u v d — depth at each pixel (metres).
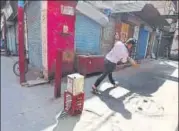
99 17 6.95
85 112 3.49
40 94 4.36
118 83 5.68
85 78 5.97
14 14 9.76
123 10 7.52
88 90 4.77
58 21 5.41
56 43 5.48
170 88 5.61
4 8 12.66
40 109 3.56
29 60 7.67
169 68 9.84
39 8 5.73
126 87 5.35
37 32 6.25
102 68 6.57
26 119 3.16
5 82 5.22
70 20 5.76
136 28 10.43
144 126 3.15
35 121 3.11
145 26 11.61
